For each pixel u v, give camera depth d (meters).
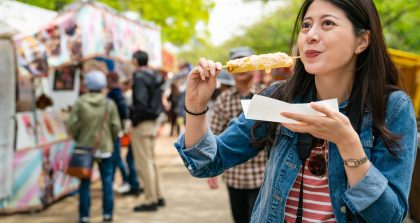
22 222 5.48
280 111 1.39
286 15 15.28
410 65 5.77
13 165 5.66
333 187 1.55
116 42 7.01
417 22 9.55
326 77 1.62
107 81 6.21
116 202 6.59
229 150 1.82
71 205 6.28
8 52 5.27
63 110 6.96
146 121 5.90
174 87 15.71
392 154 1.46
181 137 1.81
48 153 6.13
